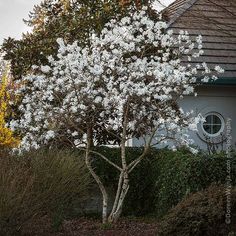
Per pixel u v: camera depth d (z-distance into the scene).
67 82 10.65
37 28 14.41
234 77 14.77
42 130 11.18
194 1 15.52
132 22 11.67
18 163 9.49
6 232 8.39
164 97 10.15
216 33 15.69
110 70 10.65
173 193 10.66
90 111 10.89
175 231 7.75
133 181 12.38
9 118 15.47
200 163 10.10
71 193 9.96
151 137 10.52
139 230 9.87
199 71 14.77
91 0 13.55
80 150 12.50
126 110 10.45
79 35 13.16
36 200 8.97
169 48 11.33
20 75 13.52
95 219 11.45
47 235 9.48
